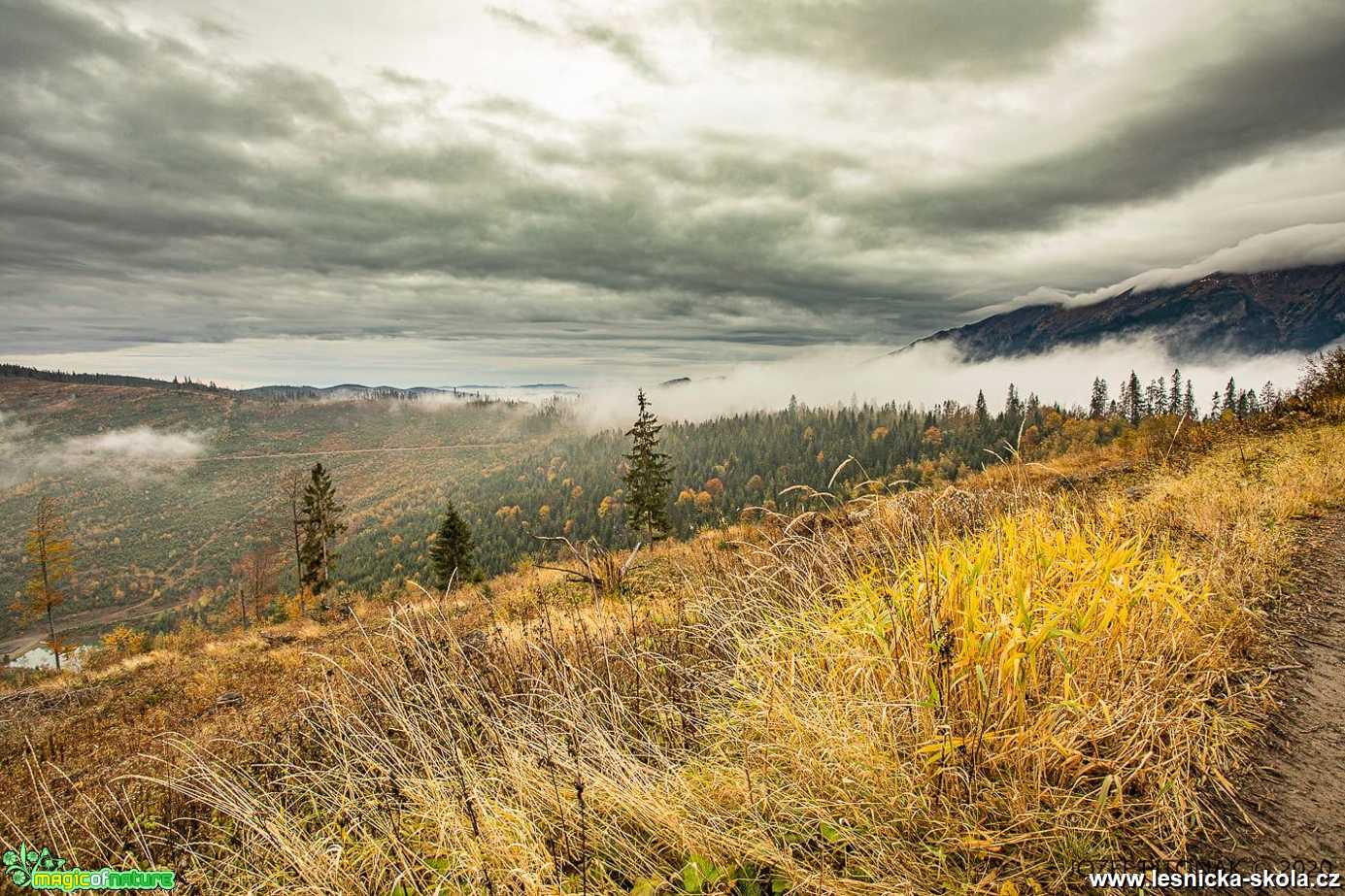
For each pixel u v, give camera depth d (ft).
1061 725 7.12
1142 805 6.61
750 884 6.32
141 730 27.73
